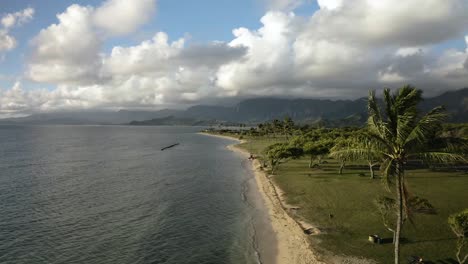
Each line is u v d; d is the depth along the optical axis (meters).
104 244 36.88
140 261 32.62
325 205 47.12
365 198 49.22
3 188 66.12
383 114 22.02
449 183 59.25
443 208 42.47
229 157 126.25
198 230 41.19
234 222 44.12
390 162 21.73
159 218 46.34
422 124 19.75
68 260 32.91
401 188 23.20
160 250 35.19
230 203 54.38
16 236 39.12
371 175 64.94
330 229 37.16
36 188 66.50
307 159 104.38
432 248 30.31
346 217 40.84
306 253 31.77
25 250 35.22
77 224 43.66
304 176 71.81
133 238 38.69
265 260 31.92
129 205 53.41
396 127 21.50
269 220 43.81
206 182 73.69
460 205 43.94
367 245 31.94
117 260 32.88
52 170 91.38
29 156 126.25
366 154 23.03
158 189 66.19
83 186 68.94
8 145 180.50
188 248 35.59
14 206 52.34
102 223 44.12
